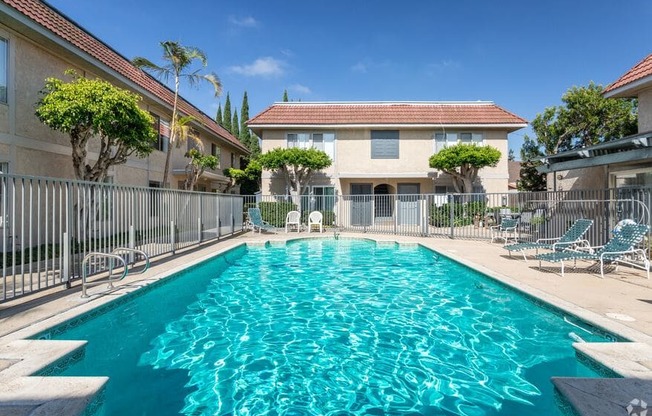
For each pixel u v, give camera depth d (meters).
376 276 9.47
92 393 3.10
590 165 10.10
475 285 8.24
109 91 9.77
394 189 22.55
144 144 10.95
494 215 16.08
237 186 29.62
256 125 21.25
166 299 7.34
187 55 15.88
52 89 10.19
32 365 3.57
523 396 3.69
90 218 7.09
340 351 4.82
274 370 4.31
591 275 7.66
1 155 9.79
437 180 22.08
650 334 4.28
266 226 18.12
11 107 10.08
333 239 16.52
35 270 8.28
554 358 4.50
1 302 5.13
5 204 5.22
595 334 4.71
